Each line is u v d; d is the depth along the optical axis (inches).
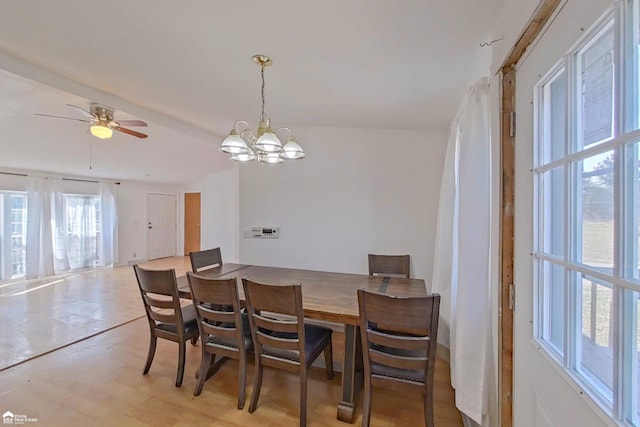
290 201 142.6
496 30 54.7
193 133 149.5
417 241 128.7
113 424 73.4
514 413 49.4
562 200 36.6
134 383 90.7
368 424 68.4
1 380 92.6
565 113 33.8
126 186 289.7
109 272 252.4
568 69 33.0
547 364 38.1
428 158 127.3
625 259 25.3
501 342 51.9
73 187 251.1
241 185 149.3
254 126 140.8
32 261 225.0
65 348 114.5
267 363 76.7
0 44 73.4
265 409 79.3
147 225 309.0
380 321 64.4
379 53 68.5
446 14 53.5
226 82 91.0
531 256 43.1
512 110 49.9
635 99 24.1
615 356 26.0
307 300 80.1
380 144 132.0
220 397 84.2
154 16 60.6
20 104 114.3
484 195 63.8
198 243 331.9
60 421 74.4
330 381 92.7
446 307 104.2
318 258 139.6
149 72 86.7
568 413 32.9
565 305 34.2
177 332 90.0
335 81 85.0
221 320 80.6
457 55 66.9
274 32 63.3
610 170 27.3
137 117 119.6
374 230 133.0
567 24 33.1
